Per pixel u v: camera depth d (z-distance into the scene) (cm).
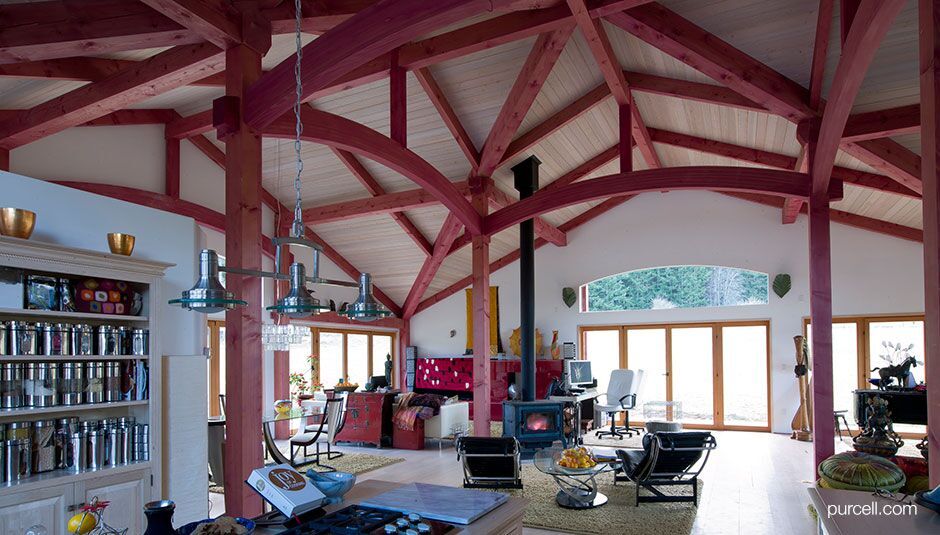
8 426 338
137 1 391
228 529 188
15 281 345
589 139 945
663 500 586
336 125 498
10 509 319
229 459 378
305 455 755
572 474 559
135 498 380
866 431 523
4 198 364
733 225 1098
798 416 984
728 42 545
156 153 766
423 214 1020
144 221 454
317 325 1123
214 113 388
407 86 720
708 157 997
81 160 675
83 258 360
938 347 215
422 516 231
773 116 724
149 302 404
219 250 891
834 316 1011
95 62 517
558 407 823
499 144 749
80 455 360
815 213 626
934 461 222
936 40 214
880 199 888
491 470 631
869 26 299
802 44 525
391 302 1341
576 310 1214
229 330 385
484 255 805
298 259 1067
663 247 1147
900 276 976
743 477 702
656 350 1153
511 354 1249
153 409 397
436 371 1299
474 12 312
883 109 554
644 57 664
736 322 1090
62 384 359
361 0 420
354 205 947
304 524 217
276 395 1009
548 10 528
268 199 980
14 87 512
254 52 406
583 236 1218
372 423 905
